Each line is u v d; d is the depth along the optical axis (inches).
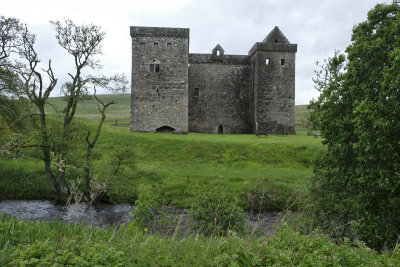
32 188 1031.0
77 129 1016.9
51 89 995.9
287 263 255.6
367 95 575.5
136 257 245.3
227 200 600.7
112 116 3737.7
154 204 532.7
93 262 227.8
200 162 1395.2
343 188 647.1
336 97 660.7
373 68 599.8
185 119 1937.7
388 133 519.8
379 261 272.1
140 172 1198.3
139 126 1913.1
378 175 536.1
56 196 997.8
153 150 1499.8
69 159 947.3
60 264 214.7
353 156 620.4
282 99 2191.2
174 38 1937.7
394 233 522.6
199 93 2374.5
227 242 271.3
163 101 1931.6
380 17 645.3
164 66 1935.3
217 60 2378.2
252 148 1497.3
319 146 1461.6
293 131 2188.7
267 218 842.2
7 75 960.3
